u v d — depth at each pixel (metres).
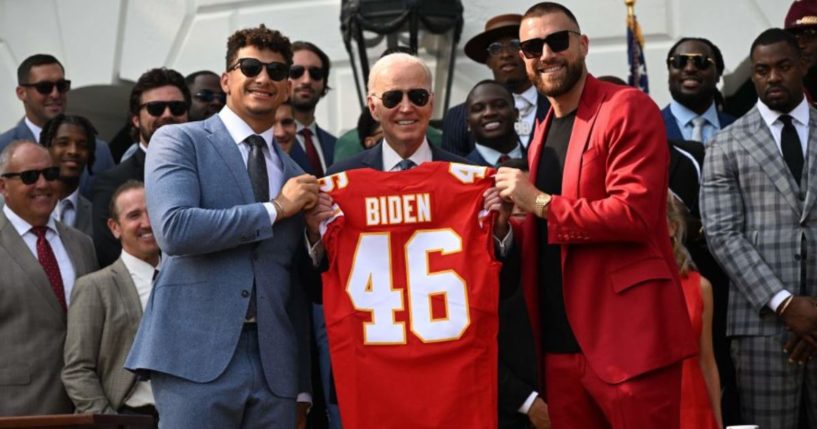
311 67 8.65
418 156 6.38
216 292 5.86
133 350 5.89
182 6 10.66
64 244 7.60
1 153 7.55
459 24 9.24
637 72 8.96
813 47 8.43
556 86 5.91
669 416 5.72
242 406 5.82
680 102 8.38
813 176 7.36
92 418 5.89
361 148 8.25
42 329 7.32
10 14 11.13
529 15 5.97
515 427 6.80
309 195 5.91
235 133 6.12
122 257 7.38
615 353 5.72
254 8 10.48
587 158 5.81
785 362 7.20
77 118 8.46
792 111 7.48
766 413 7.25
